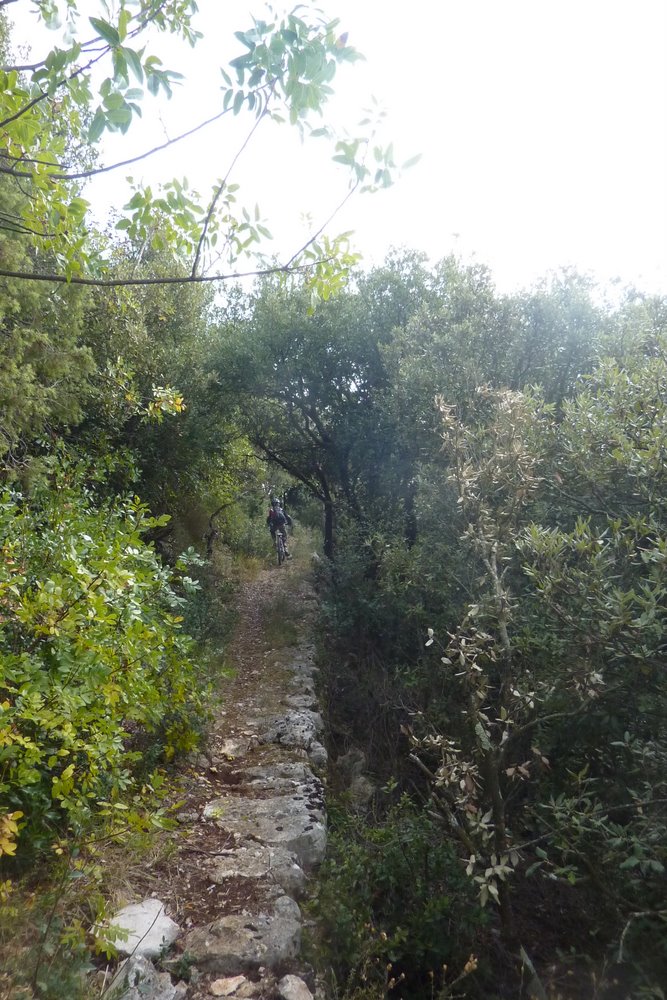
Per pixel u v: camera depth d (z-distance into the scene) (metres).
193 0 2.93
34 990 2.44
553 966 3.74
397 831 4.64
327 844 4.54
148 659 3.80
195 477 11.39
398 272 10.73
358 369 10.92
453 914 4.00
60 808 3.49
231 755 5.64
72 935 2.66
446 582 6.77
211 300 12.78
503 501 4.66
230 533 16.16
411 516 9.12
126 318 8.48
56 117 3.16
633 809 3.79
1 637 3.21
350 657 8.76
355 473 11.33
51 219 3.08
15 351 5.86
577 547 3.77
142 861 3.70
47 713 2.87
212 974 3.04
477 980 3.74
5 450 5.85
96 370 7.34
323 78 2.73
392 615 7.92
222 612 10.01
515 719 3.98
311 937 3.50
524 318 8.62
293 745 5.87
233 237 3.34
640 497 4.31
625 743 3.63
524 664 4.29
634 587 4.00
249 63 2.69
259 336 11.16
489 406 7.38
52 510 4.68
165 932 3.15
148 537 10.24
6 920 2.69
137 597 4.08
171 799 4.62
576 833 3.65
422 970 3.88
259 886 3.71
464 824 4.36
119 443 9.16
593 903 3.93
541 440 4.87
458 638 3.95
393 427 9.43
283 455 13.13
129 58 2.48
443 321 8.80
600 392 4.86
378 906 4.19
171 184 3.17
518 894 4.33
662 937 3.38
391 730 6.75
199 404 11.12
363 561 9.27
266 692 7.25
